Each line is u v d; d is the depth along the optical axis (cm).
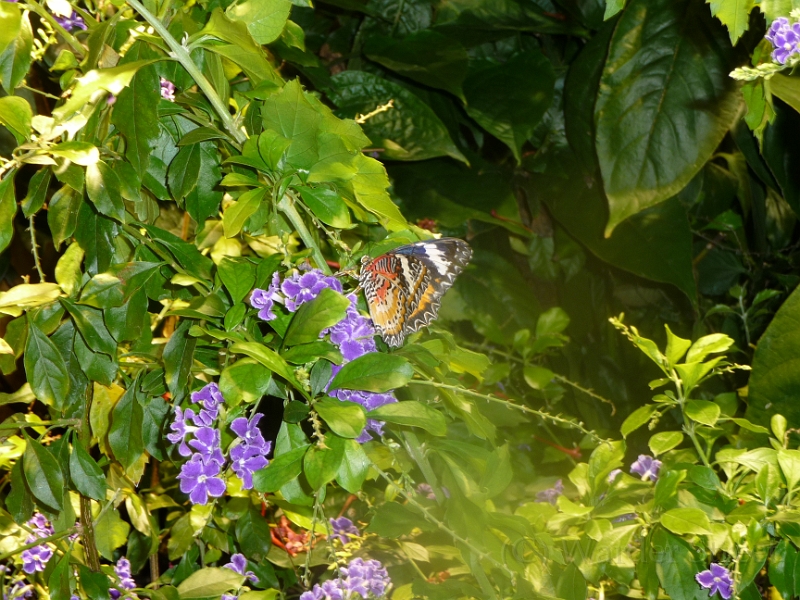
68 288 62
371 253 62
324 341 57
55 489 62
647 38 78
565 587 63
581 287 98
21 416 68
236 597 64
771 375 72
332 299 57
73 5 61
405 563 74
